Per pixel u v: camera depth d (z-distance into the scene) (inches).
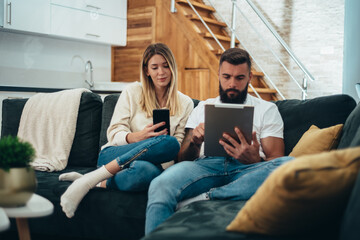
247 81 86.4
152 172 72.6
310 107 84.9
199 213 55.6
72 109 101.2
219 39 201.9
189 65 186.4
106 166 75.1
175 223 50.6
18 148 53.2
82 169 96.7
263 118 84.4
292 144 83.9
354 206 33.4
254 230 40.6
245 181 66.9
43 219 78.4
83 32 173.6
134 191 73.1
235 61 84.6
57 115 102.0
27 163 55.3
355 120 66.1
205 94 182.1
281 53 212.5
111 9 186.2
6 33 158.1
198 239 40.8
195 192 70.1
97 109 102.9
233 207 59.3
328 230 39.5
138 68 198.7
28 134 102.6
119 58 205.2
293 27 209.0
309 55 205.2
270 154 81.4
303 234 39.6
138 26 198.8
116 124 89.9
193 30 184.5
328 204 36.1
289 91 210.7
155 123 82.7
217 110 72.4
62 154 98.2
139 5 198.2
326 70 201.2
